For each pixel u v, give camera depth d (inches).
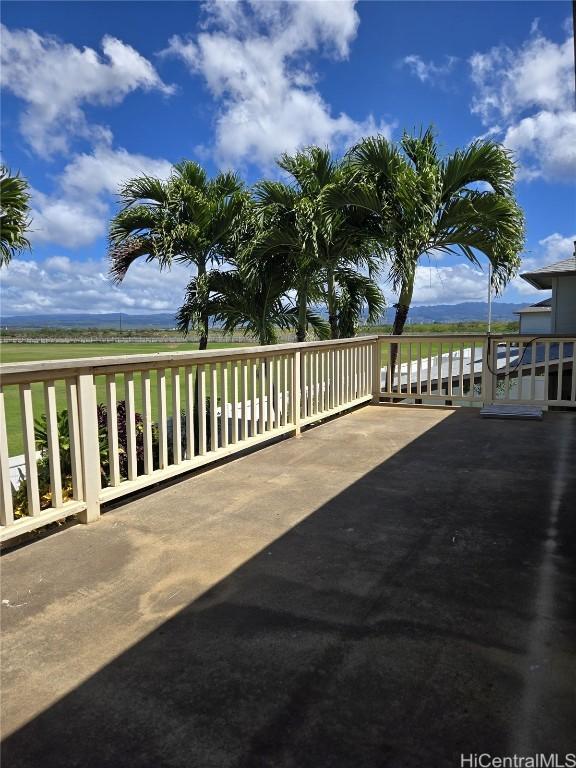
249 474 153.9
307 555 99.7
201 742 55.1
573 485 137.9
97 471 119.1
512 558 96.6
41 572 94.2
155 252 255.9
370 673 65.4
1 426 99.9
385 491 136.2
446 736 55.1
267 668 66.8
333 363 237.0
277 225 263.7
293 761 52.4
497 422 225.1
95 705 60.9
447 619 77.0
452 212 252.7
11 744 55.3
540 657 67.8
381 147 248.8
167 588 88.0
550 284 469.7
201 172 274.7
